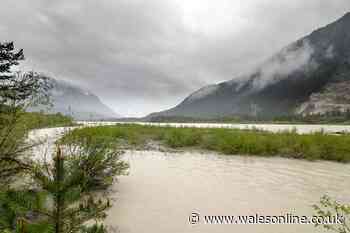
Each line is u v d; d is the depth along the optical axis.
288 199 5.79
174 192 6.20
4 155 3.30
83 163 5.22
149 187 6.60
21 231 2.33
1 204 2.55
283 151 12.89
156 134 20.83
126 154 12.35
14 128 3.30
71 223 2.84
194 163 10.23
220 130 20.84
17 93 3.21
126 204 5.24
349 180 7.58
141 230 4.09
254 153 12.80
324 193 6.26
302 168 9.41
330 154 11.70
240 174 8.32
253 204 5.43
